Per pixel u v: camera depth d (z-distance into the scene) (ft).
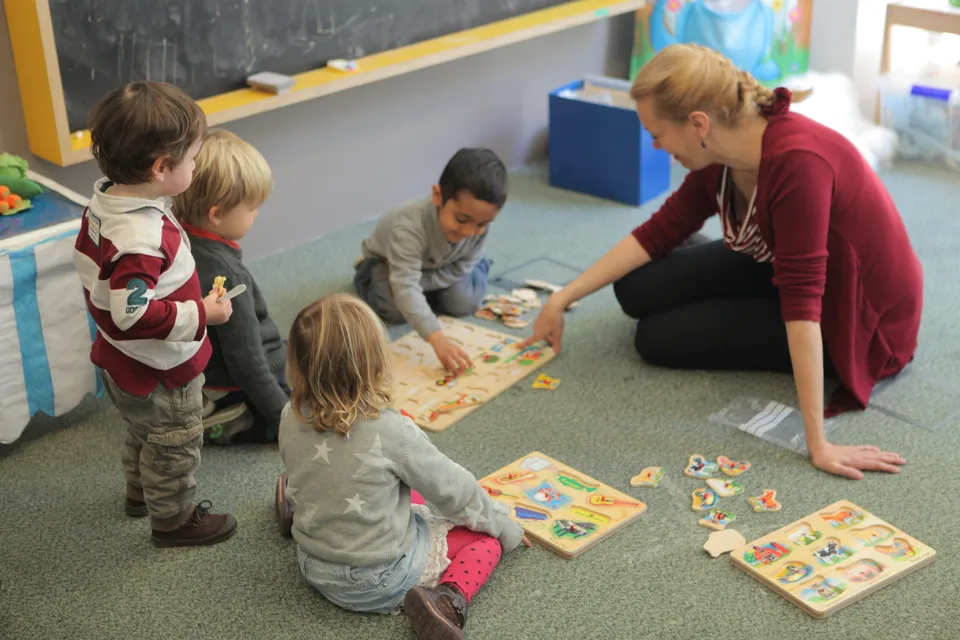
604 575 5.61
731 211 7.00
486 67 10.56
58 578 5.67
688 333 7.35
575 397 7.26
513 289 8.83
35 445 6.85
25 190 6.74
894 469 6.33
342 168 9.70
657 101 6.27
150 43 7.88
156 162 4.96
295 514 5.32
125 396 5.44
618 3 10.89
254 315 6.26
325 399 4.96
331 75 8.82
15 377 6.49
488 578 5.59
